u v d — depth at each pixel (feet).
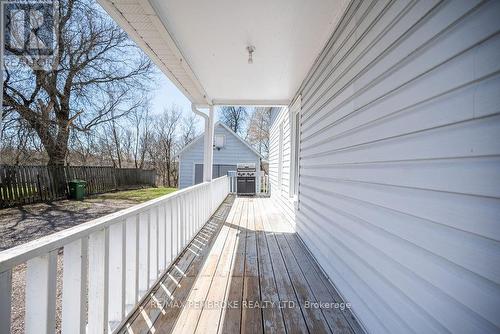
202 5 7.52
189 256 10.53
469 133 3.30
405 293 4.57
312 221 11.10
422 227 4.16
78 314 4.34
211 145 19.15
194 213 13.29
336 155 8.31
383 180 5.37
